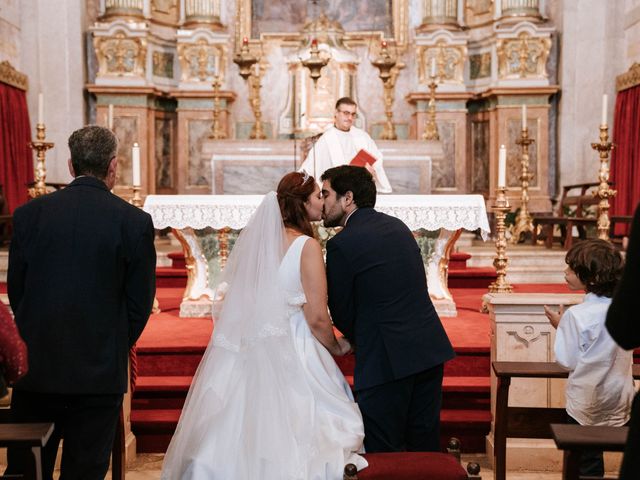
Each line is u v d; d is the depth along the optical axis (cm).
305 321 355
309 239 354
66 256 296
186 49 1291
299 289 351
